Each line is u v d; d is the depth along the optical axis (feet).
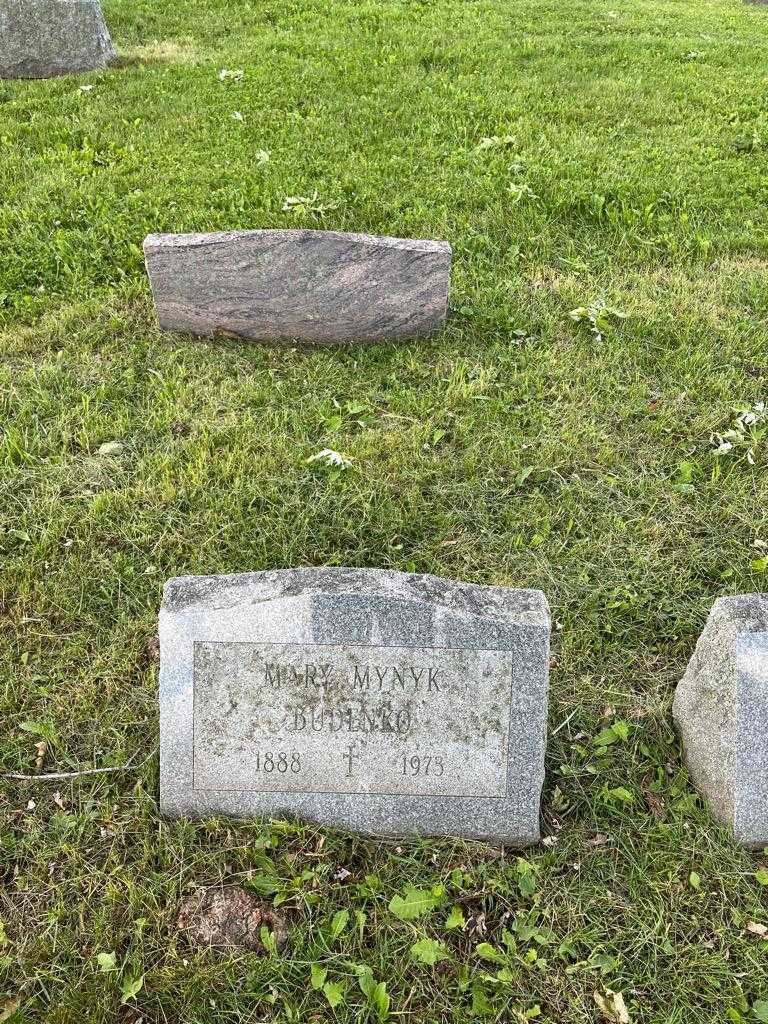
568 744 5.70
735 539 7.04
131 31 17.97
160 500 7.16
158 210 10.76
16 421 7.86
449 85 15.17
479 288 9.70
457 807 5.20
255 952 4.75
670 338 9.13
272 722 5.11
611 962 4.72
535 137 13.15
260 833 5.15
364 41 17.47
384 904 4.93
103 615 6.40
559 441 7.84
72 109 14.01
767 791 5.10
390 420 8.08
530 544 6.97
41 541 6.75
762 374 8.75
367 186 11.45
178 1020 4.54
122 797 5.37
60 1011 4.49
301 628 4.97
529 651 5.02
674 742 5.69
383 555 6.84
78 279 9.75
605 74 16.43
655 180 11.89
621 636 6.37
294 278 8.77
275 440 7.73
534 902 4.95
